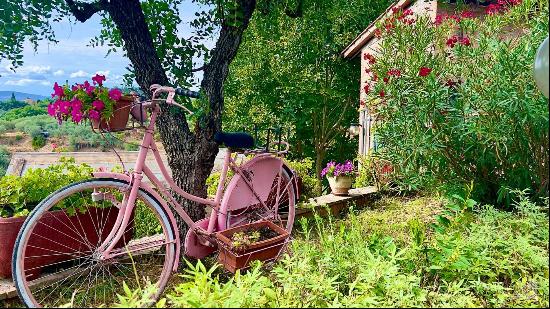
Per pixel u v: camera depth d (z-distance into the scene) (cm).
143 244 316
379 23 530
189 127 385
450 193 478
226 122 1142
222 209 345
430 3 656
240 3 376
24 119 2744
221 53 383
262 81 1135
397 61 499
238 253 321
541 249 321
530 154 445
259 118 1057
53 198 278
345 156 1193
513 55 411
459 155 479
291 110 1099
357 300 254
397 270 295
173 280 353
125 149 351
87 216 347
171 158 384
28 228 272
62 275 335
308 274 290
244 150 361
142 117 296
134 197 299
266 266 342
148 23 387
